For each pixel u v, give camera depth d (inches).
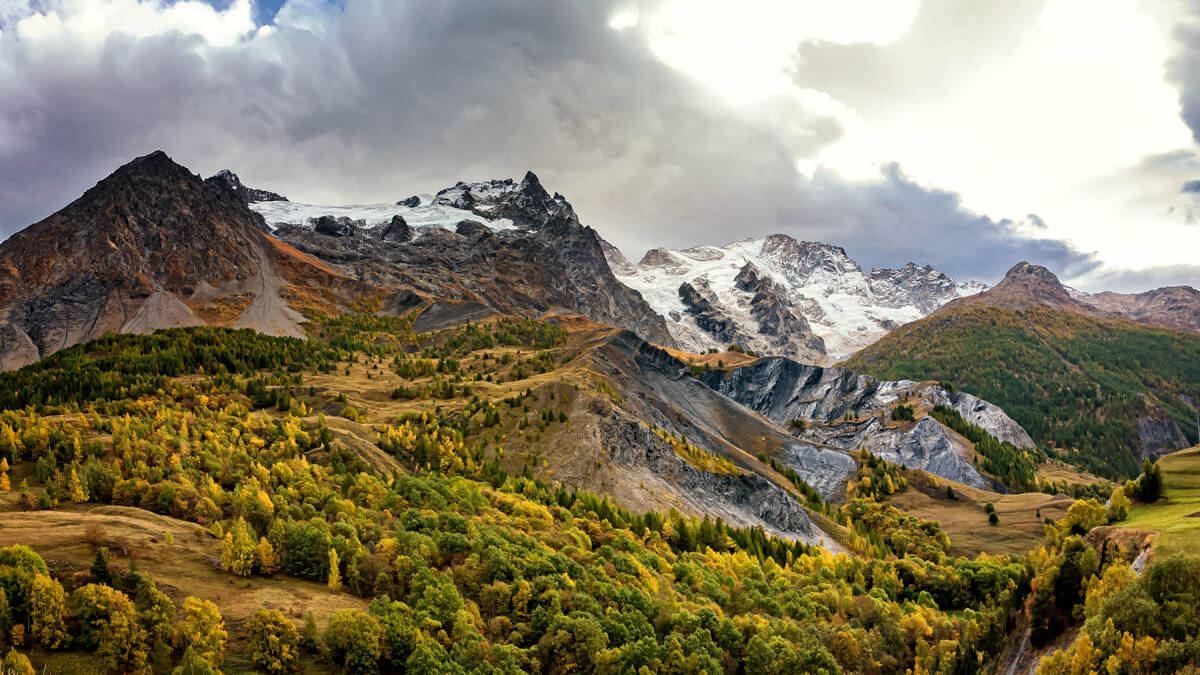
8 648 2783.0
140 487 4429.1
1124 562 3681.1
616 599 4254.4
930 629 4982.8
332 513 4670.3
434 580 3826.3
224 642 3053.6
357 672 3198.8
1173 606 3006.9
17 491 4328.3
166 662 2903.5
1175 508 4397.1
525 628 3814.0
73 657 2824.8
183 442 5561.0
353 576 3836.1
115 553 3543.3
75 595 2992.1
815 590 5462.6
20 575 2967.5
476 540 4446.4
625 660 3708.2
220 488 4724.4
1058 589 3902.6
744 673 4156.0
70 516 3922.2
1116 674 2898.6
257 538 4074.8
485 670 3294.8
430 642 3378.4
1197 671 2704.2
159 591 3304.6
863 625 5036.9
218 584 3563.0
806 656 4175.7
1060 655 3157.0
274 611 3213.6
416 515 4714.6
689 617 4160.9
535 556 4475.9
